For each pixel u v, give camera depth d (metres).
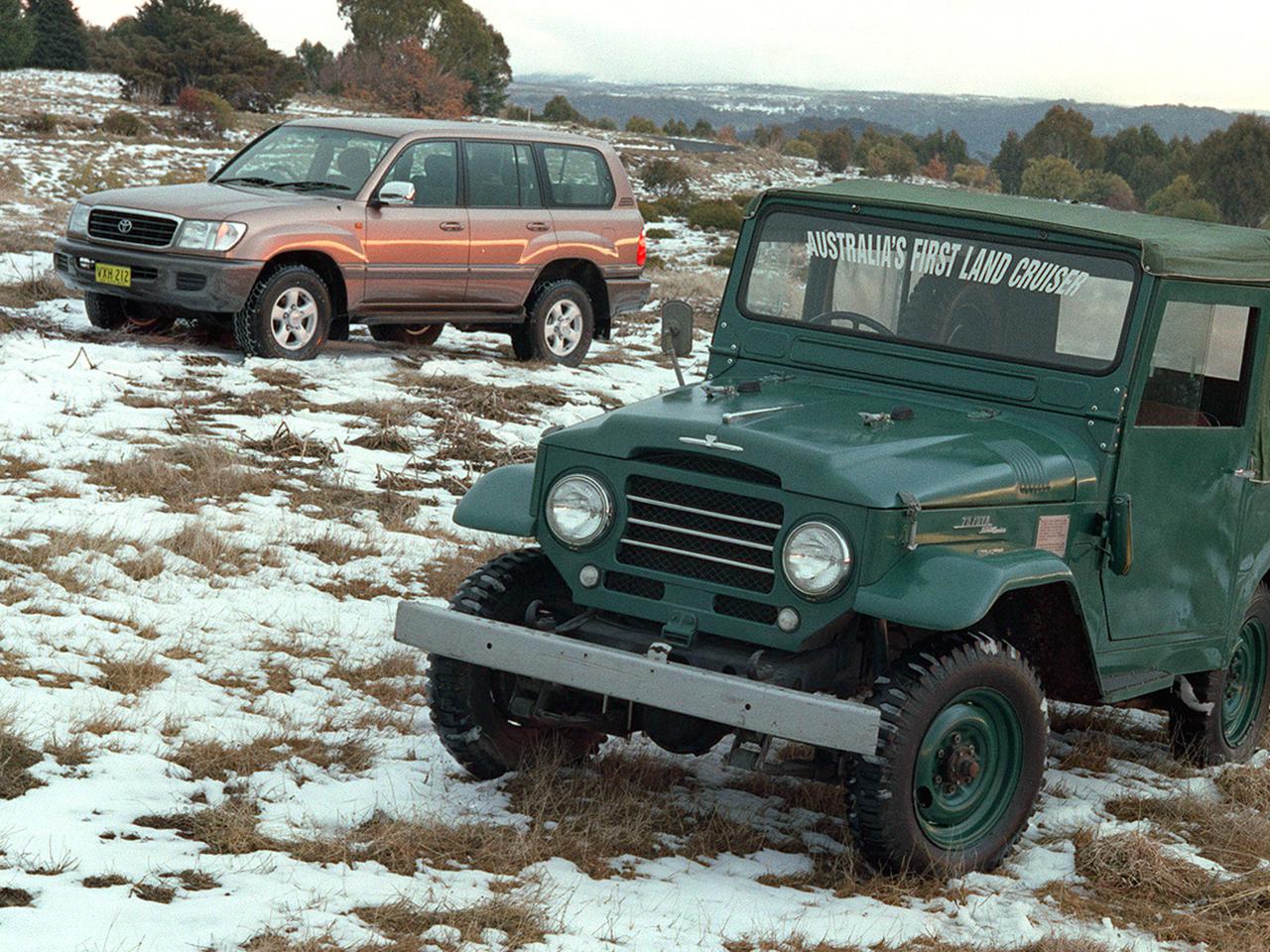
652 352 18.31
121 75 69.44
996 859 5.38
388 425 11.99
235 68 73.88
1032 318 5.93
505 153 15.04
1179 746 7.01
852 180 6.73
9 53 85.00
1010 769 5.40
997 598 5.23
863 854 5.11
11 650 6.35
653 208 47.00
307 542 8.81
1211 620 6.55
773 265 6.40
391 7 108.12
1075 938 4.79
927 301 6.10
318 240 13.58
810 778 5.37
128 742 5.55
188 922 4.19
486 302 14.98
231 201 13.48
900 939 4.70
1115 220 6.24
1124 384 5.76
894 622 5.19
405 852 4.91
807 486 4.98
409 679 6.83
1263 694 7.33
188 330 14.60
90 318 14.27
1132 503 5.94
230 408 11.88
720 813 5.67
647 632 5.45
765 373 6.35
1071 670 5.96
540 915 4.50
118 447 10.21
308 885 4.56
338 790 5.43
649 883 4.97
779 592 5.05
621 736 5.90
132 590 7.49
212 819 4.91
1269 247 6.51
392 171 14.16
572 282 15.79
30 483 9.15
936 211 6.11
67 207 27.64
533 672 5.15
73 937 4.00
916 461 5.20
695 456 5.21
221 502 9.46
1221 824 6.07
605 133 95.50
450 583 8.37
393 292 14.22
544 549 5.59
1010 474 5.37
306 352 13.86
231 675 6.56
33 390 11.48
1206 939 5.02
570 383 14.97
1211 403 6.32
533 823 5.36
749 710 4.80
